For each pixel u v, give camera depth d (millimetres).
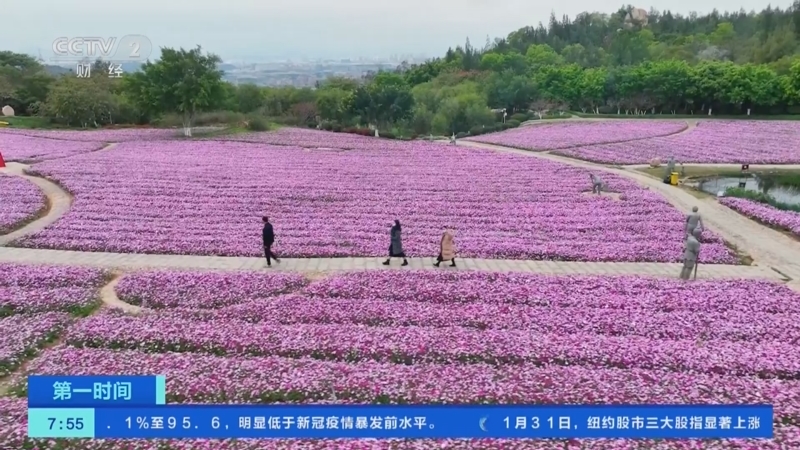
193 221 28250
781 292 18562
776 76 90000
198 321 16062
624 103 98562
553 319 16094
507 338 14656
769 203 33188
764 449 9891
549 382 12250
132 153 51594
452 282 19125
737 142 61469
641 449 9906
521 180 40000
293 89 99250
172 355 13766
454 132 81125
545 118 92812
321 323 16156
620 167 47438
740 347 14250
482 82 106500
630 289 18609
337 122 84875
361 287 18703
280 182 38594
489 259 22938
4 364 13609
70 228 26234
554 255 23141
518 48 167875
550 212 30672
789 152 54469
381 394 11867
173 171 42062
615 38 157125
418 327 15555
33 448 10211
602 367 13414
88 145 56875
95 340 14742
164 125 79938
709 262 22781
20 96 86750
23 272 19719
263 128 75375
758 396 11703
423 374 12680
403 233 26500
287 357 14055
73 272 19891
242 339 14609
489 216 29938
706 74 92625
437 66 131750
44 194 34750
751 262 23141
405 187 37406
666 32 175250
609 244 24656
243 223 28094
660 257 23016
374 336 14781
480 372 12836
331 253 23344
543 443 10102
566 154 53875
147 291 18328
